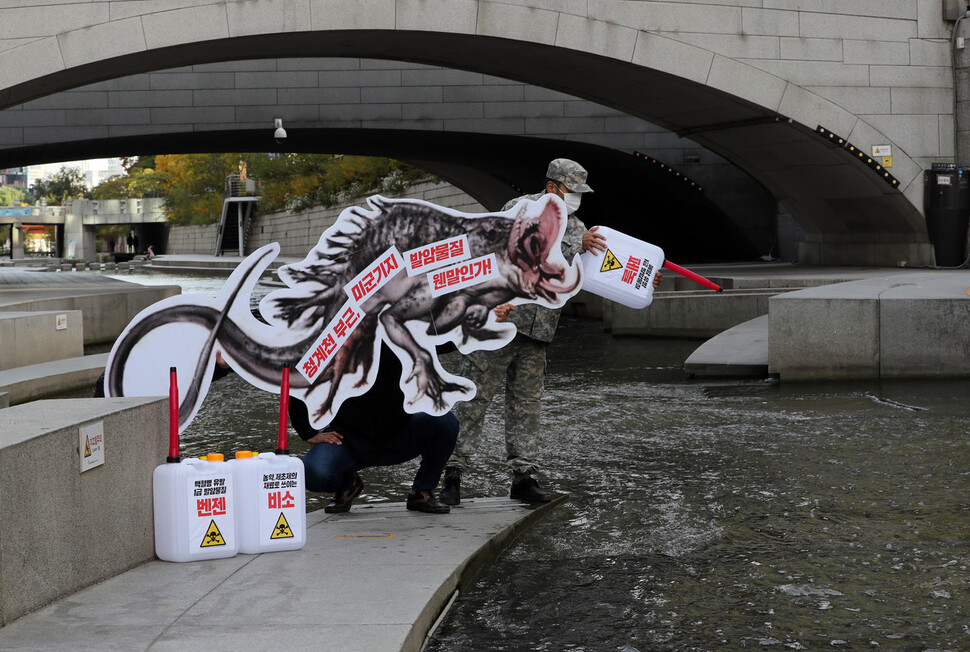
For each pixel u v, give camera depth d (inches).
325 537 201.2
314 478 213.8
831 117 959.0
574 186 225.3
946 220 981.2
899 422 346.0
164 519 180.9
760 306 703.7
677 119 1070.4
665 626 162.2
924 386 434.0
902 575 184.5
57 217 4544.8
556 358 605.6
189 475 181.2
